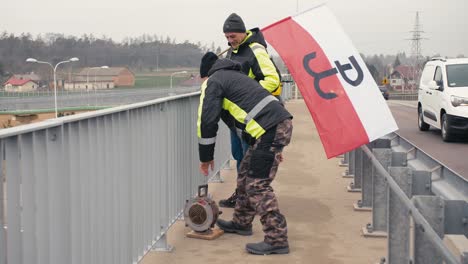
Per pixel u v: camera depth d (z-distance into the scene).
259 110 4.43
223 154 8.10
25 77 89.19
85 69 93.56
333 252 4.64
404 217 3.88
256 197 4.54
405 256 3.90
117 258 3.71
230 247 4.77
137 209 4.11
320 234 5.18
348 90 4.84
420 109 17.50
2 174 2.30
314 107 4.82
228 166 8.67
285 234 4.59
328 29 5.02
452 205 3.23
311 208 6.20
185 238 5.04
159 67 89.88
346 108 4.80
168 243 4.89
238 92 4.46
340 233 5.21
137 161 4.09
